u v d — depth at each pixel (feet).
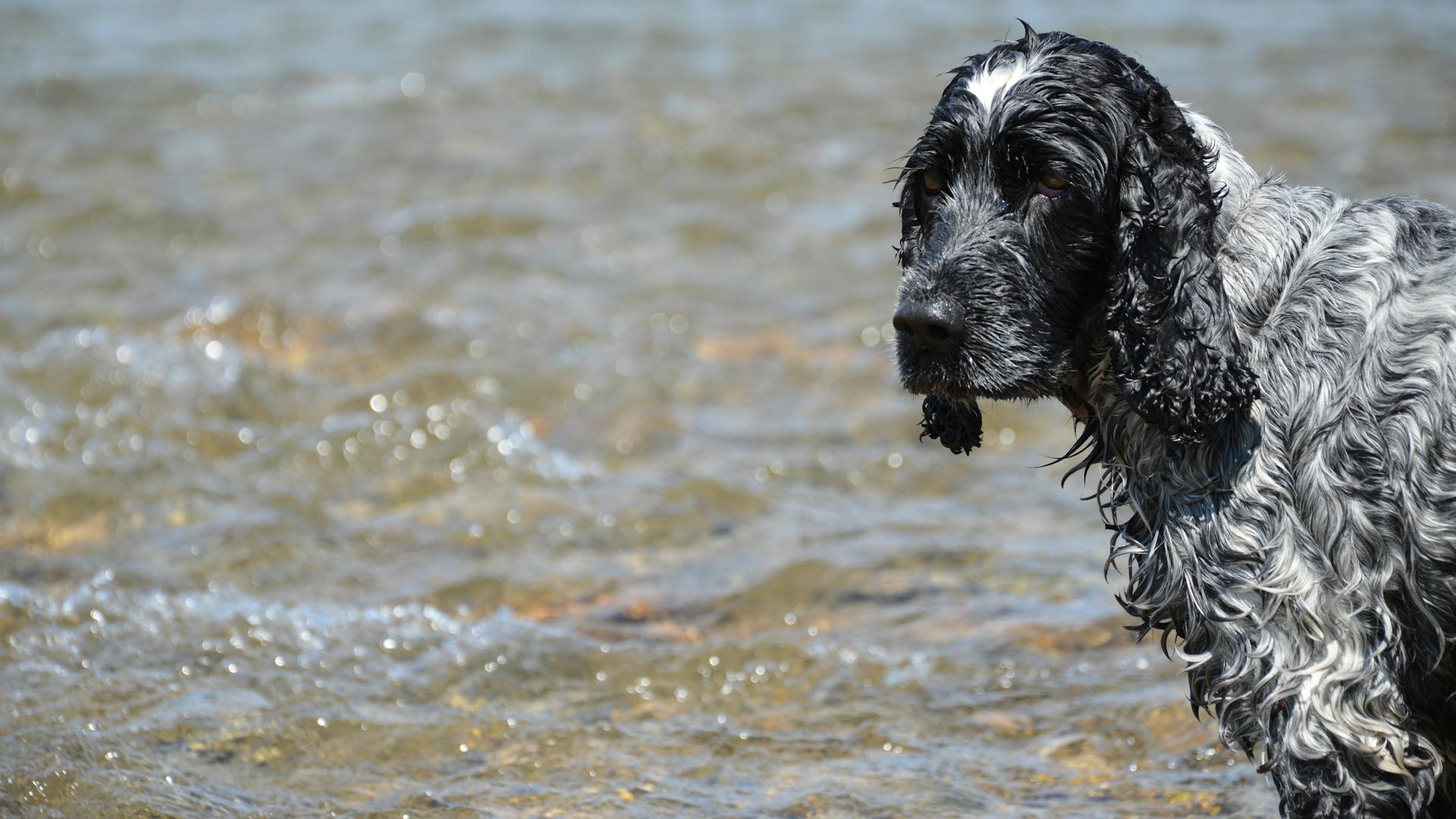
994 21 112.27
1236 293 21.75
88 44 102.73
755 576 36.73
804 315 56.08
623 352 52.13
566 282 59.41
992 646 32.81
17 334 52.01
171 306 55.52
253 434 44.70
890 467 43.93
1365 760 20.29
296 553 37.58
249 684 30.68
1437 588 20.72
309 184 72.18
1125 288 21.36
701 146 77.66
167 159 76.02
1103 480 23.36
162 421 45.37
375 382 49.06
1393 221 21.90
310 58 99.40
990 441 46.42
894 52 100.17
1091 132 21.43
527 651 32.35
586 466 44.06
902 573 36.73
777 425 47.26
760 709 30.42
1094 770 27.68
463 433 45.16
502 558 38.01
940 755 28.40
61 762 27.17
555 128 81.87
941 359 22.08
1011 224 21.93
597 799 26.66
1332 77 89.97
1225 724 21.21
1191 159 21.48
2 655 31.48
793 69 95.04
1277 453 21.15
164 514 39.63
